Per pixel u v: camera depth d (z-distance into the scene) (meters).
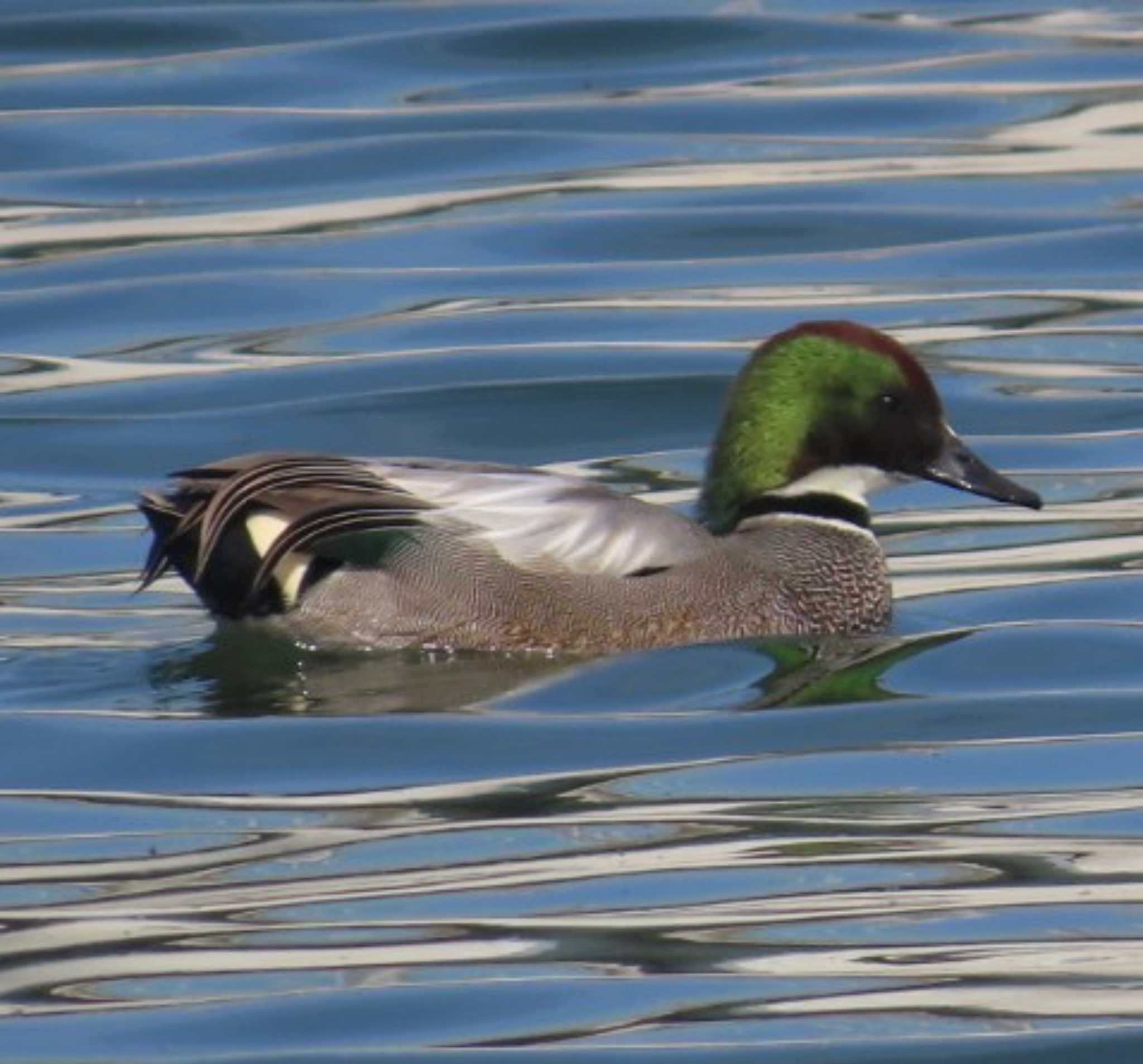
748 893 11.03
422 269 21.02
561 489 14.12
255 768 12.53
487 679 13.63
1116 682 13.61
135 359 19.31
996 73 25.41
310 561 13.85
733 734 12.95
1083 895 10.95
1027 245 21.41
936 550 15.87
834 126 24.17
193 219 22.03
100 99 24.83
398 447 17.88
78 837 11.80
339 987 10.20
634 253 21.41
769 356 14.62
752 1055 9.68
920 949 10.57
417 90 25.19
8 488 17.08
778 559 14.34
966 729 13.03
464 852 11.54
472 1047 9.76
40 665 13.77
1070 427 17.91
